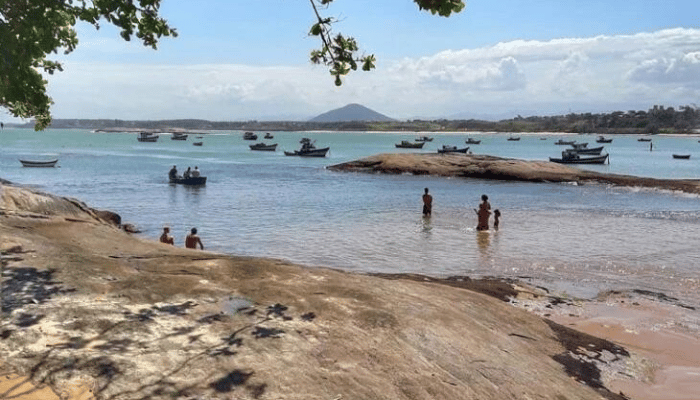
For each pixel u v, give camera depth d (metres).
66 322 4.99
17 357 4.29
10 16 4.86
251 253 17.77
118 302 5.65
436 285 9.27
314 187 41.12
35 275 6.02
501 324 7.74
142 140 164.12
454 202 32.09
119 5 5.79
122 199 33.28
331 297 6.84
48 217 9.21
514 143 182.25
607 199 34.44
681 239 20.59
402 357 5.61
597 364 7.51
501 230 22.52
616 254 17.61
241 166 66.31
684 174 62.22
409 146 119.81
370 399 4.69
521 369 6.26
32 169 59.50
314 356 5.19
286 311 6.15
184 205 30.45
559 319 10.62
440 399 5.03
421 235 21.16
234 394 4.30
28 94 5.19
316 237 20.69
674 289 13.27
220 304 6.06
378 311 6.58
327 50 5.14
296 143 178.25
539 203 32.16
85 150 109.31
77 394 3.96
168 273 7.00
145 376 4.31
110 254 7.64
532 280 14.01
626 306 11.66
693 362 8.50
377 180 47.28
